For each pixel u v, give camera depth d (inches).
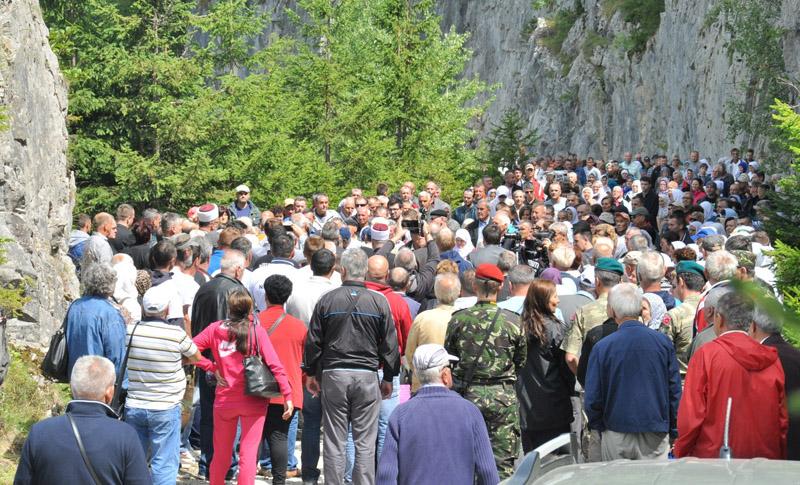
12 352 569.3
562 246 503.2
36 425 283.3
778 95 1574.8
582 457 430.3
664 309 407.2
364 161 1446.9
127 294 497.4
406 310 463.2
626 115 2381.9
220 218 840.3
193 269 518.6
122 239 691.4
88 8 1346.0
